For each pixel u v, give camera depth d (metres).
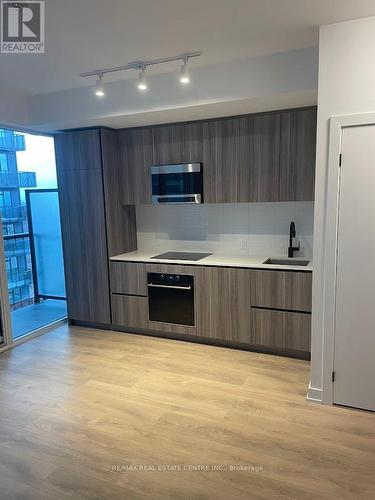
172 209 4.34
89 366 3.38
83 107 3.52
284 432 2.38
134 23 2.22
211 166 3.69
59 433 2.40
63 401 2.79
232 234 4.09
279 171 3.43
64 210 4.23
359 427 2.41
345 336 2.56
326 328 2.60
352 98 2.31
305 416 2.54
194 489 1.93
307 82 2.71
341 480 1.97
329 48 2.31
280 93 2.80
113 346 3.83
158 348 3.75
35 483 1.99
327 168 2.44
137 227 4.56
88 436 2.37
